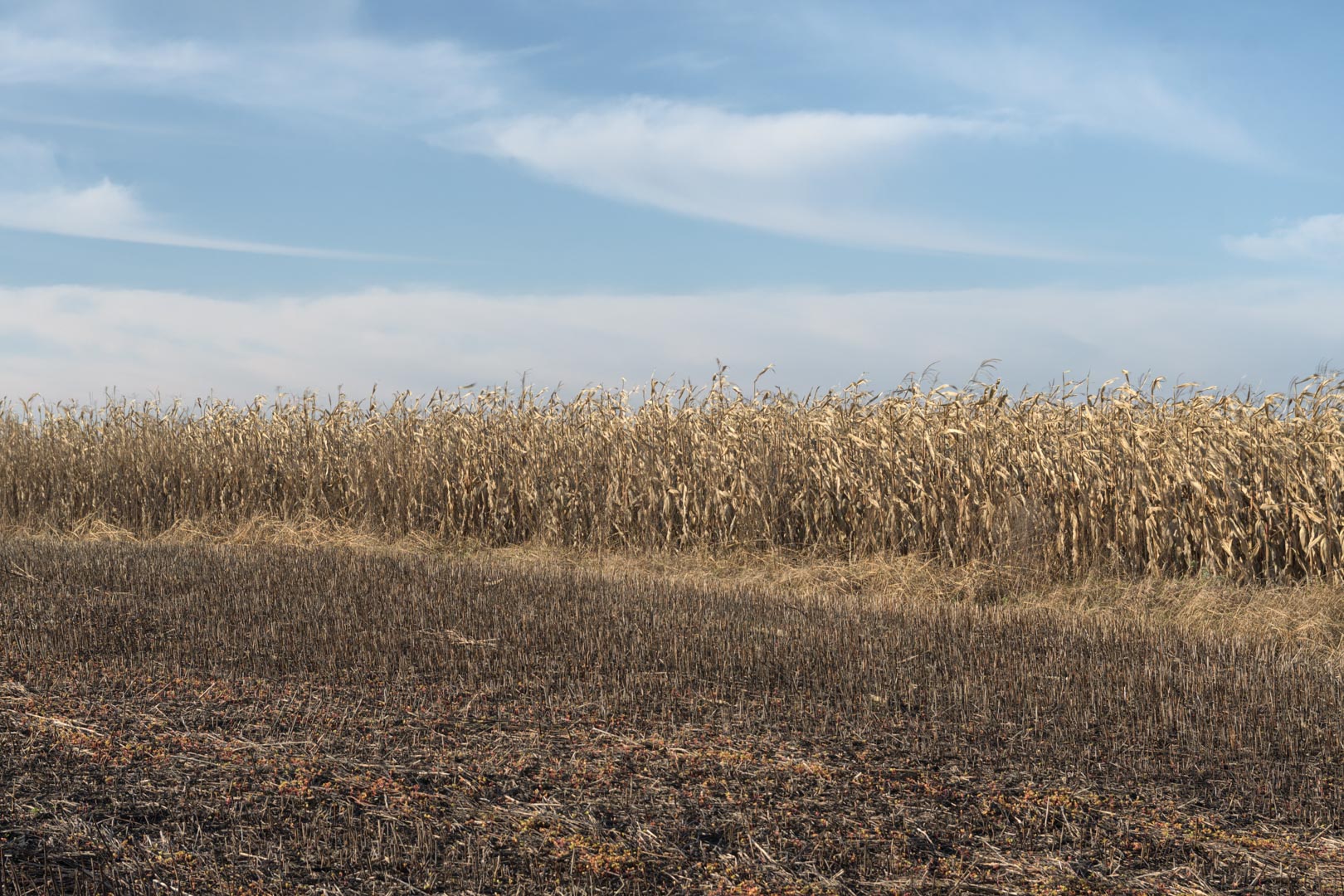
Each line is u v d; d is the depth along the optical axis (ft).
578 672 22.90
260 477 53.62
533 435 49.24
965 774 16.78
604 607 30.09
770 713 19.97
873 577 37.29
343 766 16.75
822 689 21.76
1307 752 18.02
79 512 54.75
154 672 22.34
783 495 42.60
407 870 13.16
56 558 37.37
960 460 39.83
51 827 14.14
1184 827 14.82
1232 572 34.73
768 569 39.63
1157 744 18.35
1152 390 38.45
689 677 22.45
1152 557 35.73
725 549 42.65
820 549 41.34
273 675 22.29
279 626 26.86
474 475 48.73
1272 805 15.69
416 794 15.61
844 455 42.11
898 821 14.92
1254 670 23.70
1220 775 16.88
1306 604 31.04
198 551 41.06
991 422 40.09
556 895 12.57
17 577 33.58
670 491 44.29
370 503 50.80
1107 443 37.60
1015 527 37.55
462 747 17.76
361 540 47.47
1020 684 22.20
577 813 14.94
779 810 15.23
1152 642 26.81
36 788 15.52
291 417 54.80
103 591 31.63
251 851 13.57
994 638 26.99
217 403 56.95
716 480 43.93
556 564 41.70
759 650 24.81
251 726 18.76
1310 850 14.15
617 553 44.55
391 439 51.90
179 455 54.54
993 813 15.26
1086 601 33.32
